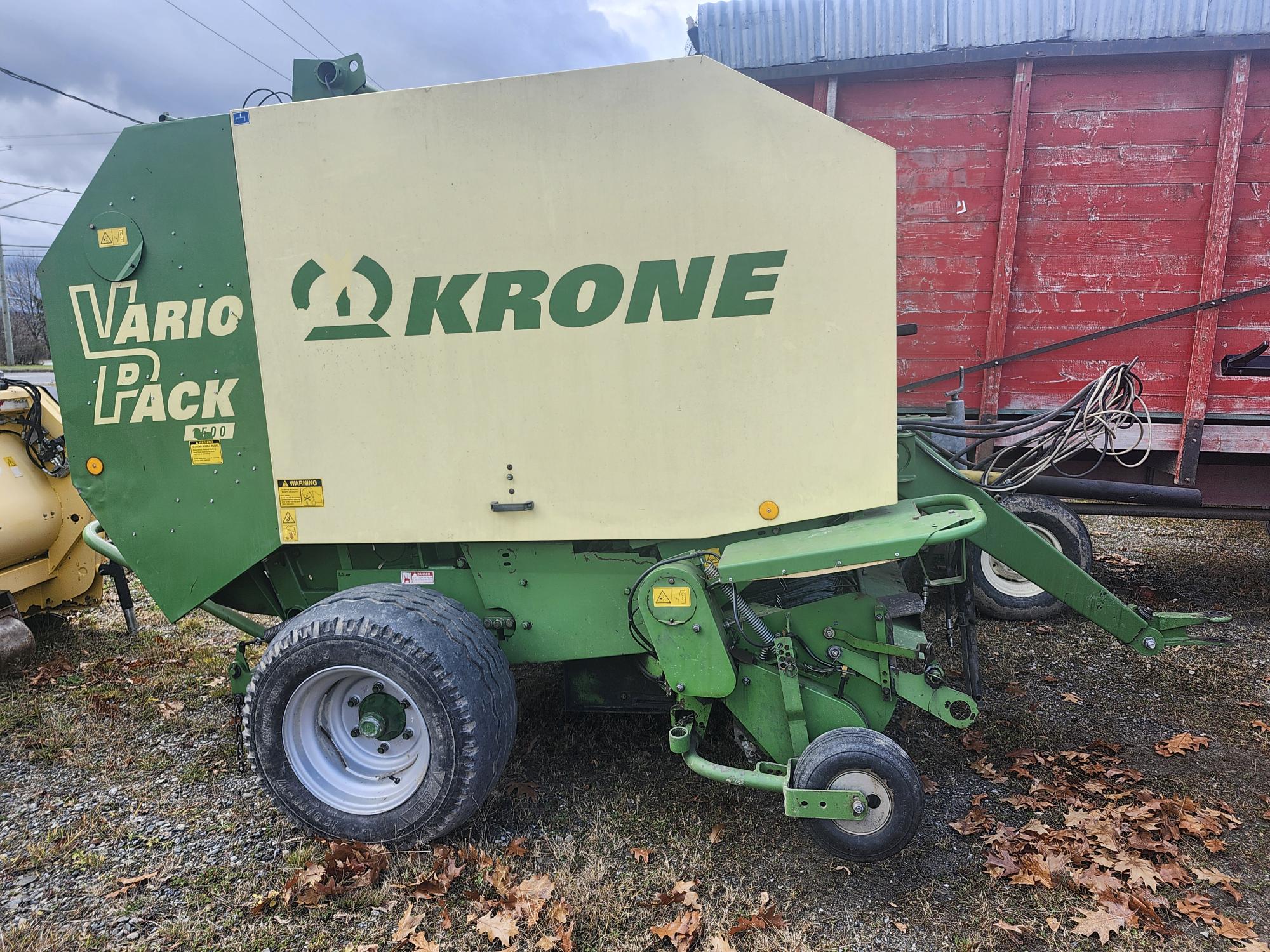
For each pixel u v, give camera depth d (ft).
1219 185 14.34
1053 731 11.69
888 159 7.88
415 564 10.07
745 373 8.39
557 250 8.44
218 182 8.93
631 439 8.68
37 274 9.43
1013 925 7.64
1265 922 7.75
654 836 9.09
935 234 15.52
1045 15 14.29
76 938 7.67
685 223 8.20
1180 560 20.85
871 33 14.96
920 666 13.84
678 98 8.04
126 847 9.11
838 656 8.89
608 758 10.80
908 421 11.80
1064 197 15.01
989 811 9.61
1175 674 13.67
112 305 9.37
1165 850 8.62
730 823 9.31
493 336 8.72
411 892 8.20
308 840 9.14
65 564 15.83
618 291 8.42
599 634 9.54
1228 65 14.06
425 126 8.46
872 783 7.89
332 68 9.11
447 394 8.91
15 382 15.10
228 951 7.49
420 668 8.23
